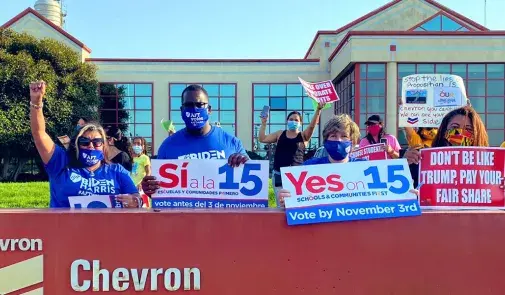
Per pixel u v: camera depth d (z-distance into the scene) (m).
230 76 26.81
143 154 7.81
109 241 2.88
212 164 3.25
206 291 2.90
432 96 4.65
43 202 10.91
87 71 24.05
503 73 22.16
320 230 2.93
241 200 3.22
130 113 26.52
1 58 21.06
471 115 3.85
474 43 21.83
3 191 13.27
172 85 26.66
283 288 2.91
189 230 2.90
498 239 2.91
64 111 22.16
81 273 2.88
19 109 21.00
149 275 2.89
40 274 2.88
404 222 2.94
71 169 3.64
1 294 2.88
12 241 2.87
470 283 2.91
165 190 3.25
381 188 2.97
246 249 2.91
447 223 2.93
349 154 3.75
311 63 27.08
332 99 6.49
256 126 26.92
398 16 28.06
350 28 27.52
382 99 22.08
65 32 25.64
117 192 3.69
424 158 3.21
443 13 23.62
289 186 2.97
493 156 3.12
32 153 22.56
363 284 2.93
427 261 2.92
